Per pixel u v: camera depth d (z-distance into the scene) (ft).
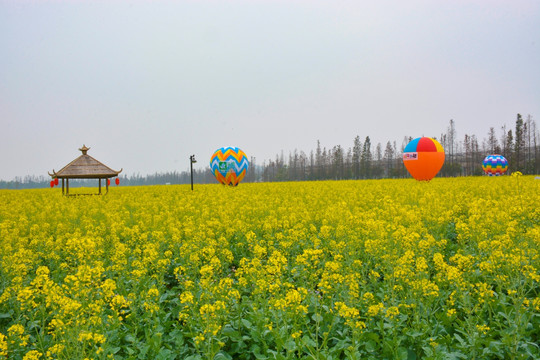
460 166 252.42
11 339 17.56
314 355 16.60
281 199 67.82
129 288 25.84
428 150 101.81
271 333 18.94
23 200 81.92
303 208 48.42
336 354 17.29
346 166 322.34
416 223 35.60
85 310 17.57
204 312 17.48
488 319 20.15
